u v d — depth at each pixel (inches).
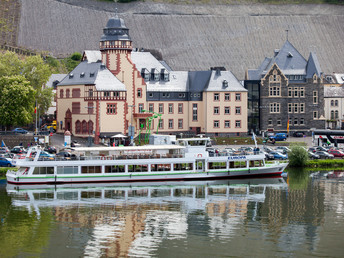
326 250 4397.1
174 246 4468.5
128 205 5570.9
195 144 6771.7
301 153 7677.2
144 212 5339.6
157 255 4291.3
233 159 6771.7
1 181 6599.4
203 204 5625.0
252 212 5364.2
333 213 5334.6
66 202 5674.2
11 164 7096.5
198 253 4328.3
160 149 6673.2
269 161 7347.4
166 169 6663.4
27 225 4960.6
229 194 6033.5
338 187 6368.1
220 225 4975.4
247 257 4252.0
